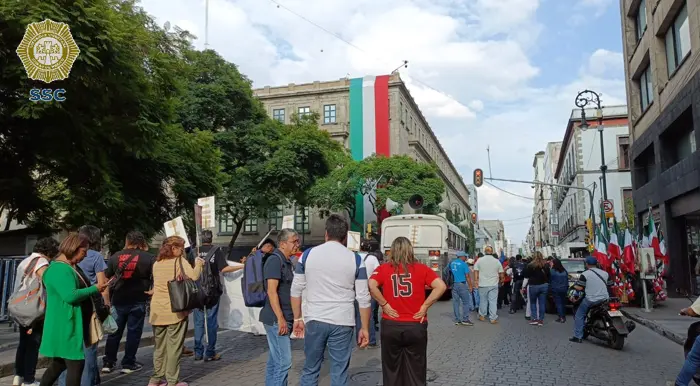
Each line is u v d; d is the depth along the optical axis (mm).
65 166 15484
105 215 16297
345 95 50750
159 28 21109
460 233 28312
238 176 34094
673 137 20094
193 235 21344
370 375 7020
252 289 5680
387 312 5070
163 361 6234
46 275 5051
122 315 7176
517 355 8539
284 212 48344
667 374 7312
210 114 33219
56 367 5156
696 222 19016
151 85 14945
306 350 4875
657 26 20094
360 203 45469
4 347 8383
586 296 9711
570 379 6941
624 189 39219
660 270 15836
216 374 7125
